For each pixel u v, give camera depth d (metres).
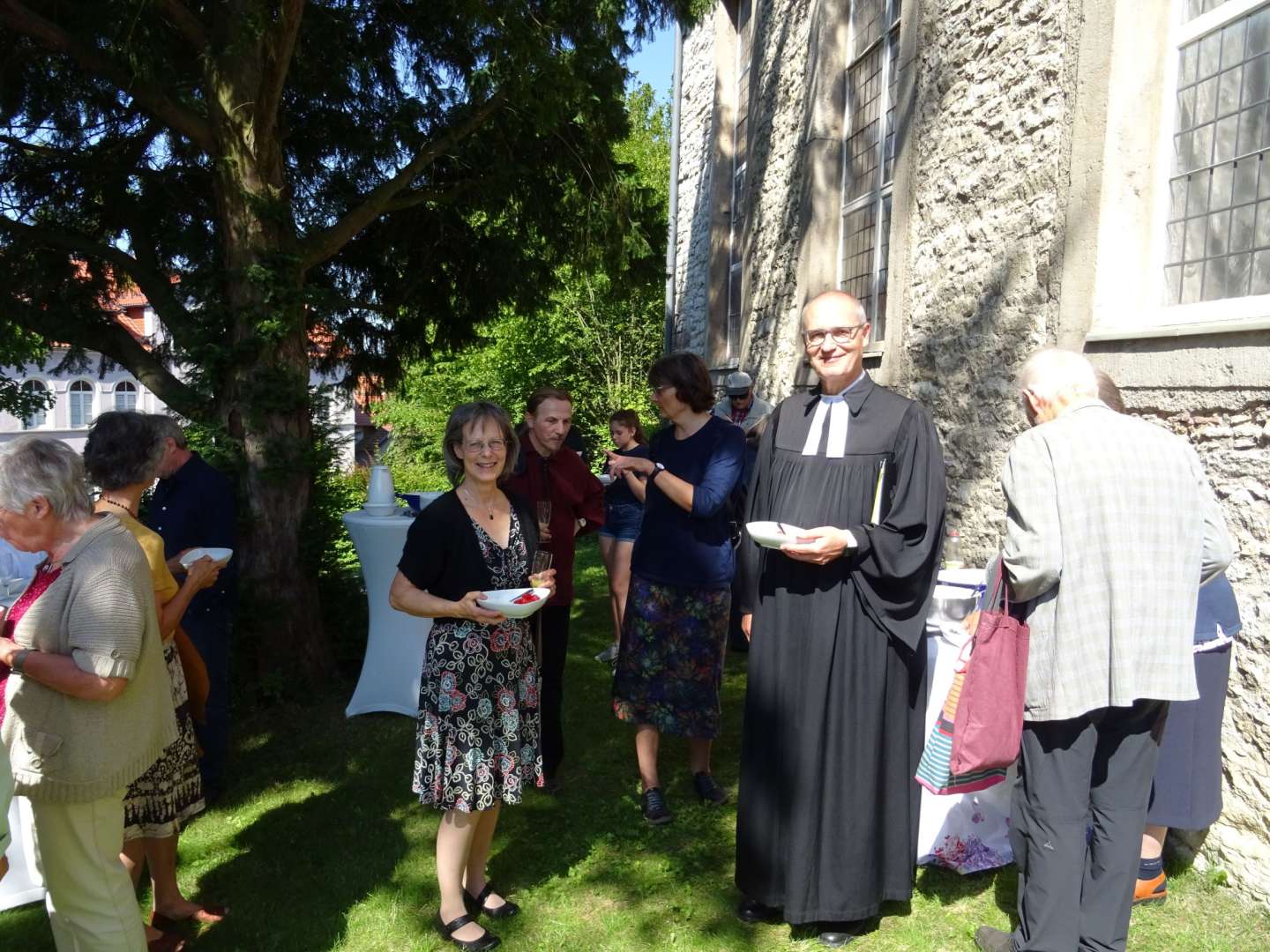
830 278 6.89
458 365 20.36
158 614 2.53
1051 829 2.28
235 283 4.84
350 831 3.47
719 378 10.52
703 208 11.58
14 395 5.86
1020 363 4.00
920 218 4.98
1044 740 2.29
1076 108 3.57
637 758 4.04
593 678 5.31
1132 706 2.26
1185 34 3.25
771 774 2.67
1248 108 2.97
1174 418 3.06
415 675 4.71
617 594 5.41
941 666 3.10
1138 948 2.57
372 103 6.00
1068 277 3.61
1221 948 2.56
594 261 6.68
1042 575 2.21
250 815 3.63
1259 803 2.72
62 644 2.02
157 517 3.61
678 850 3.28
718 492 3.33
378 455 18.59
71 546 2.08
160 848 2.78
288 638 5.00
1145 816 2.32
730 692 5.03
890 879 2.66
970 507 4.41
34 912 2.95
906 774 2.63
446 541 2.60
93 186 5.72
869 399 2.66
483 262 6.40
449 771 2.57
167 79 4.80
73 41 4.55
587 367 18.88
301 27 5.26
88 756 2.05
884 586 2.53
